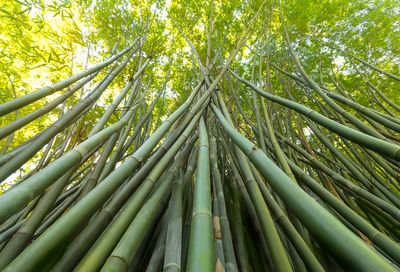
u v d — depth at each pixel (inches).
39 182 23.1
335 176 53.2
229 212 55.5
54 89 43.7
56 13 84.4
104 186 28.8
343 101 55.6
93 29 103.6
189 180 52.3
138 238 25.9
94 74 61.9
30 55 91.6
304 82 77.0
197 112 60.3
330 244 15.3
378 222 66.3
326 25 125.2
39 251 21.2
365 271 13.0
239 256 40.0
